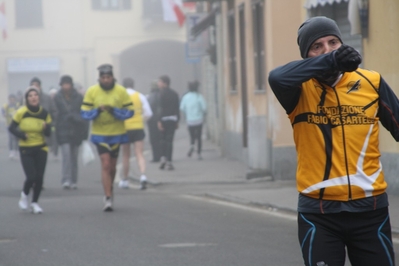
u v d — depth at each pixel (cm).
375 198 973
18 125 2727
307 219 988
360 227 975
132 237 2164
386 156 2800
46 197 3228
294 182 3509
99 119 2739
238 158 4844
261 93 3975
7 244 2086
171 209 2773
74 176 3606
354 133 970
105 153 2736
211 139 6750
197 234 2202
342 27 3281
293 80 945
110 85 2750
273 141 3584
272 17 3562
